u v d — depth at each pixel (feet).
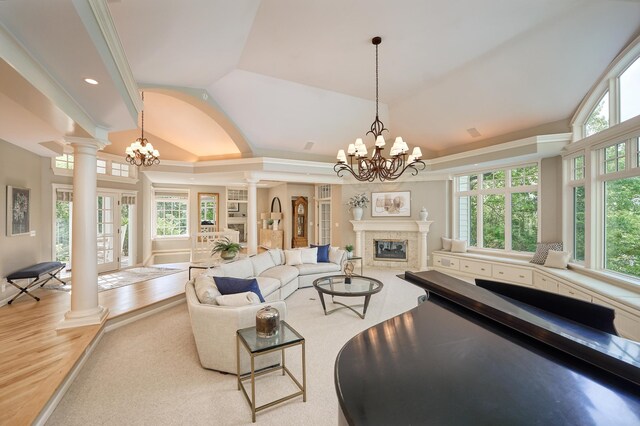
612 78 12.57
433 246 23.35
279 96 16.79
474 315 5.52
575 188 15.89
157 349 10.16
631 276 11.96
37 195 16.53
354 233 25.35
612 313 5.79
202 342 8.73
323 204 30.30
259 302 9.25
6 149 13.88
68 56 6.31
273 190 34.53
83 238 10.76
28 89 6.61
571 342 3.84
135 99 10.07
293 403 7.34
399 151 11.59
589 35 11.50
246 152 21.20
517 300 7.15
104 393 7.70
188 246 30.83
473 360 3.77
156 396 7.59
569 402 2.89
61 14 5.00
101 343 10.62
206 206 33.14
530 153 16.15
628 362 3.22
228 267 13.88
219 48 11.44
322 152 23.25
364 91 17.08
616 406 2.83
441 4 10.03
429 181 23.39
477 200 21.44
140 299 14.29
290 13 10.17
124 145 21.91
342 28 11.18
